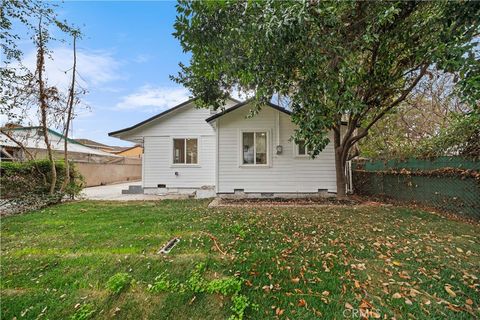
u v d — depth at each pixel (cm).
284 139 802
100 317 204
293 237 371
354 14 401
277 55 358
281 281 245
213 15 361
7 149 951
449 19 356
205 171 1018
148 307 212
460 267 270
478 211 469
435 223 444
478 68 322
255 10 349
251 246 335
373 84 525
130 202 741
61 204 699
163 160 1018
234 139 808
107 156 1812
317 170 797
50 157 731
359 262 285
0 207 634
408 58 495
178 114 1027
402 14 418
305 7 300
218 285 228
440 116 838
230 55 399
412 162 645
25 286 247
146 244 350
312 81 369
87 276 261
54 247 343
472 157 484
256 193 800
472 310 199
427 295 220
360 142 942
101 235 392
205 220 478
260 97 516
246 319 194
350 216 505
